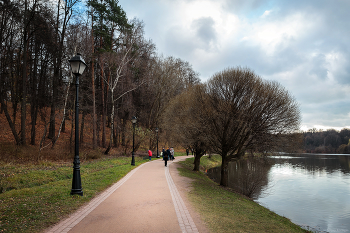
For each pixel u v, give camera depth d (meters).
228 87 16.02
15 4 20.83
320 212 14.38
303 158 67.69
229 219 6.50
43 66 27.38
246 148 15.68
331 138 114.88
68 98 25.20
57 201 7.31
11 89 24.97
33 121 25.00
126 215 6.23
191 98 18.75
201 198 9.09
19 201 7.23
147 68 35.06
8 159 15.34
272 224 6.78
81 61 8.34
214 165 40.75
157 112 36.75
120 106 37.38
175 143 27.80
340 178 29.22
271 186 22.39
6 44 23.06
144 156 32.41
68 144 26.48
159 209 6.88
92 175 13.22
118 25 29.41
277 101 14.74
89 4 26.55
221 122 16.05
